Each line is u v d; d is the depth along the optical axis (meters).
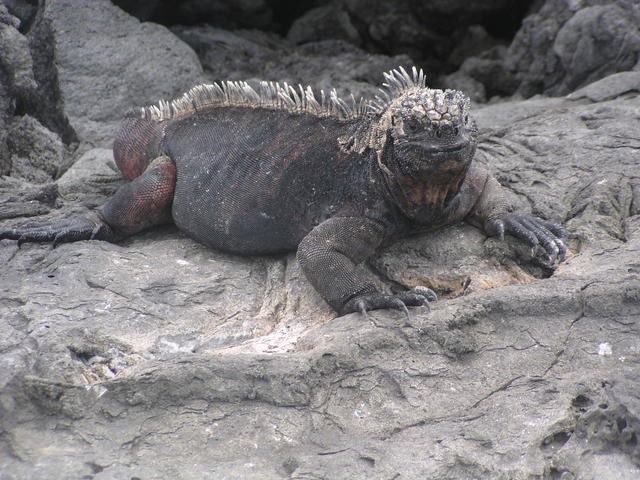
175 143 10.85
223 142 10.29
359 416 7.11
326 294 8.52
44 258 9.99
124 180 12.82
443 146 7.69
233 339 8.44
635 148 11.04
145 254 10.05
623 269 8.27
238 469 6.53
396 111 8.14
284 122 9.92
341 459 6.55
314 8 22.97
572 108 13.22
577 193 10.26
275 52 20.62
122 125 11.82
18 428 6.85
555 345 7.62
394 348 7.61
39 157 14.68
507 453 6.50
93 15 16.55
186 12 21.16
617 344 7.54
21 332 8.12
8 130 14.49
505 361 7.53
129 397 7.11
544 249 9.14
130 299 8.91
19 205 11.64
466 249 9.44
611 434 6.73
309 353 7.52
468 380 7.39
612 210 9.73
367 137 8.95
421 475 6.35
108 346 8.12
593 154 11.05
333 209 9.16
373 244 8.95
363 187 8.90
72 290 9.01
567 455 6.61
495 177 11.06
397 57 20.33
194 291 9.18
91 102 15.73
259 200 9.68
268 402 7.18
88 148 15.30
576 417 6.83
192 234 10.40
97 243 10.24
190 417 7.04
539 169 11.10
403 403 7.21
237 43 20.36
